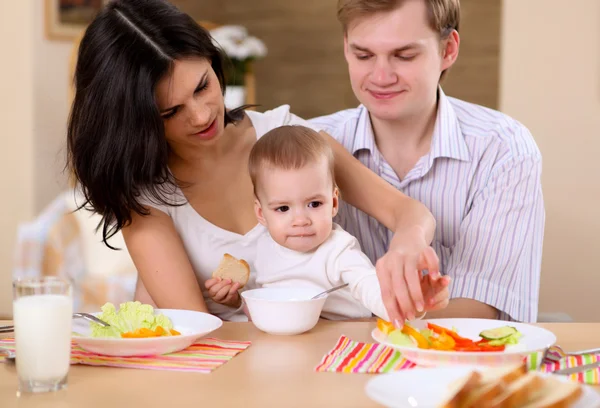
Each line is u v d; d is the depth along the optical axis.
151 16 1.54
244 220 1.76
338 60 5.56
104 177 1.60
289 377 1.10
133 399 1.01
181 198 1.76
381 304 1.36
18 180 4.19
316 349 1.25
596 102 3.44
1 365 1.19
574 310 3.55
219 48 1.64
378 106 1.76
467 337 1.26
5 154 4.21
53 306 1.04
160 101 1.54
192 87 1.53
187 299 1.61
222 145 1.78
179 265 1.64
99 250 3.28
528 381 0.86
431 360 1.11
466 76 5.16
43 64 4.24
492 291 1.79
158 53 1.51
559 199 3.51
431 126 1.91
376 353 1.20
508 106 3.52
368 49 1.71
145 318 1.30
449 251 1.91
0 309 4.19
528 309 1.82
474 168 1.87
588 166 3.47
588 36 3.42
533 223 1.83
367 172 1.73
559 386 0.87
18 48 4.16
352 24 1.71
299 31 5.67
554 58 3.46
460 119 1.94
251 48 4.54
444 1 1.72
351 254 1.54
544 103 3.48
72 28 4.41
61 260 3.30
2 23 4.17
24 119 4.18
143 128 1.55
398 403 0.89
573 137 3.47
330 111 5.62
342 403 0.98
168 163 1.76
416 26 1.68
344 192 1.73
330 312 1.61
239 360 1.19
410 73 1.71
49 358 1.04
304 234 1.55
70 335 1.07
